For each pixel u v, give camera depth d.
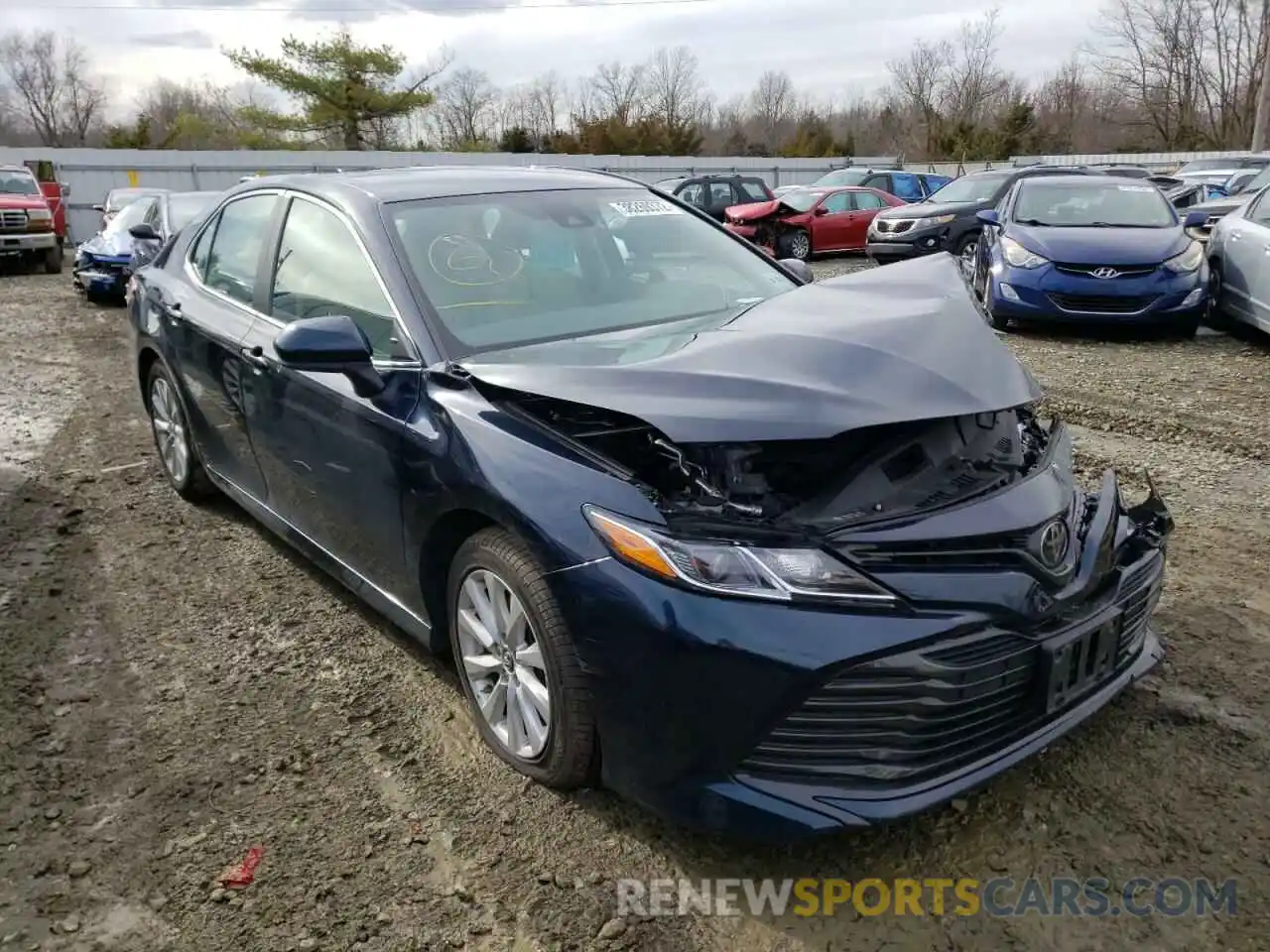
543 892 2.44
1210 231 9.59
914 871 2.50
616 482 2.46
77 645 3.66
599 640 2.39
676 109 54.03
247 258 4.19
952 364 2.56
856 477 2.51
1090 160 36.56
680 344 2.85
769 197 20.70
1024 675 2.41
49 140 62.12
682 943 2.29
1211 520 4.65
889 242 14.59
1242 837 2.56
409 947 2.29
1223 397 6.86
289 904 2.42
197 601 4.00
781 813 2.24
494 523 2.75
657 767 2.37
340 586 4.12
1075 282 8.73
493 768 2.91
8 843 2.63
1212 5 46.25
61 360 9.34
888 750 2.27
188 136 47.22
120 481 5.50
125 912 2.40
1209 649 3.46
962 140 46.28
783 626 2.20
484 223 3.57
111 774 2.91
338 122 42.88
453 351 3.03
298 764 2.95
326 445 3.38
